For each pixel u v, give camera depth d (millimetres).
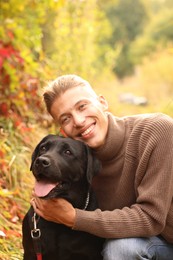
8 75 6301
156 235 3791
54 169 3578
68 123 3939
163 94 15125
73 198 3842
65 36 9148
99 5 13320
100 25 11758
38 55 8195
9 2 7371
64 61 8609
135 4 29016
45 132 6750
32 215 3887
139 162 3697
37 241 3805
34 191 3635
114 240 3629
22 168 5645
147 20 29219
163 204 3551
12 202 5191
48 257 3857
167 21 24516
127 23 28656
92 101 3881
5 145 5684
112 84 14609
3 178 5406
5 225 4727
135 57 24781
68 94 3881
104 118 3881
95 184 3992
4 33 6652
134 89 16422
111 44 27766
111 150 3846
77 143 3850
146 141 3695
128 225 3549
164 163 3594
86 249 3840
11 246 4605
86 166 3863
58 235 3795
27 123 6645
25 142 6133
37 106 6891
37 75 7230
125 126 3938
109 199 3918
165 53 17422
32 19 7875
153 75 16094
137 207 3598
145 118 3818
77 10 9336
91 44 10539
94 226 3555
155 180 3592
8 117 6281
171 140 3641
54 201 3553
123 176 3805
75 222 3551
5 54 6152
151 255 3697
